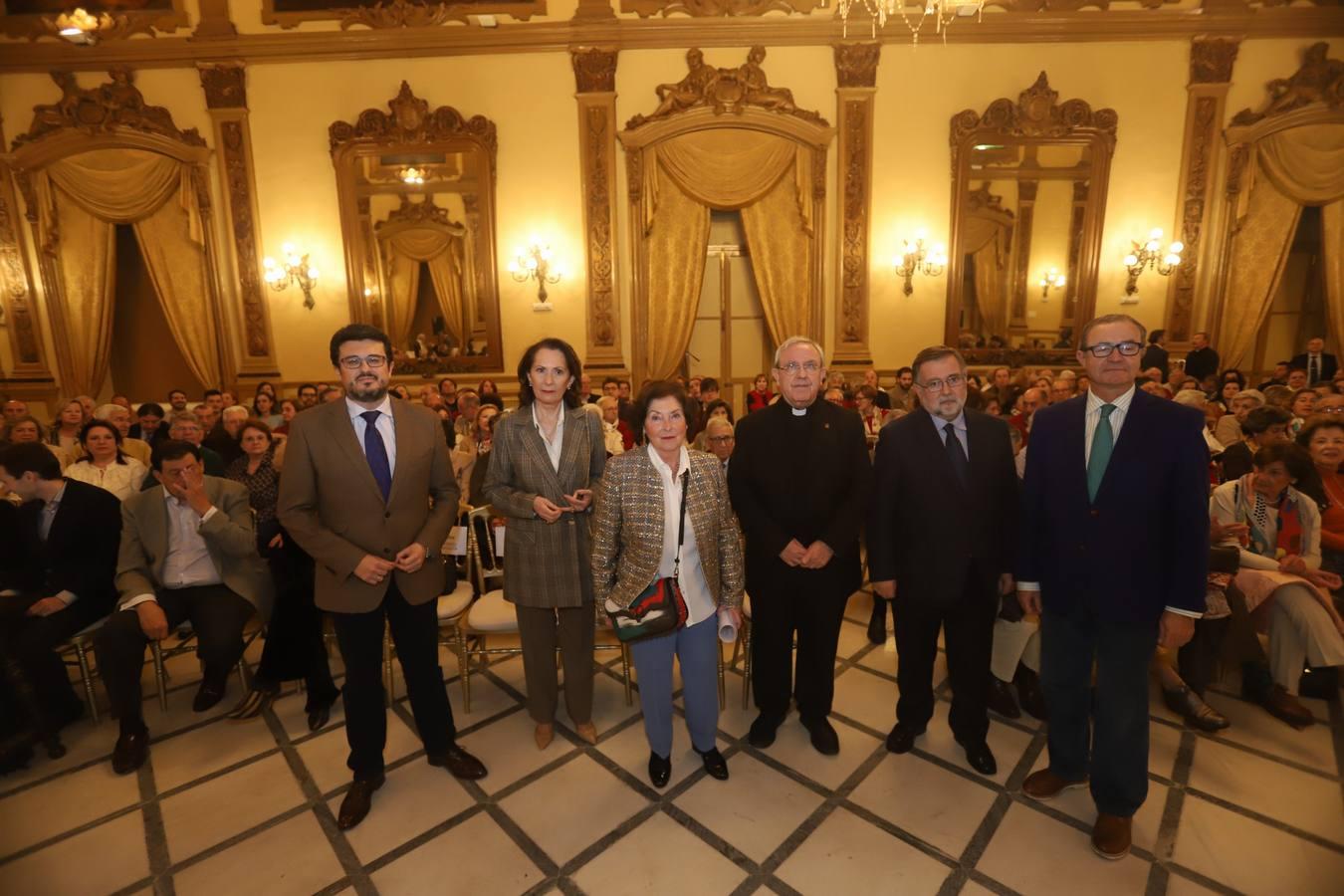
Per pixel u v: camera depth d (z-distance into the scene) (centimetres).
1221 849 201
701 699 233
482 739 269
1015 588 234
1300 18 793
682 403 212
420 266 848
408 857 207
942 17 801
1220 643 269
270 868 204
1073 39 809
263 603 290
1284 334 877
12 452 272
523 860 205
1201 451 180
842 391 711
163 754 263
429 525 227
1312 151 816
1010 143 826
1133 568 188
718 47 813
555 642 259
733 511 242
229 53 802
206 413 618
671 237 852
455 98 822
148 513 290
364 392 213
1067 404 205
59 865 206
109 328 866
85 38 783
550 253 847
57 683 275
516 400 871
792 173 837
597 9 799
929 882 193
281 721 286
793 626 247
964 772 241
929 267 850
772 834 213
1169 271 845
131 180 825
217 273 842
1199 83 809
